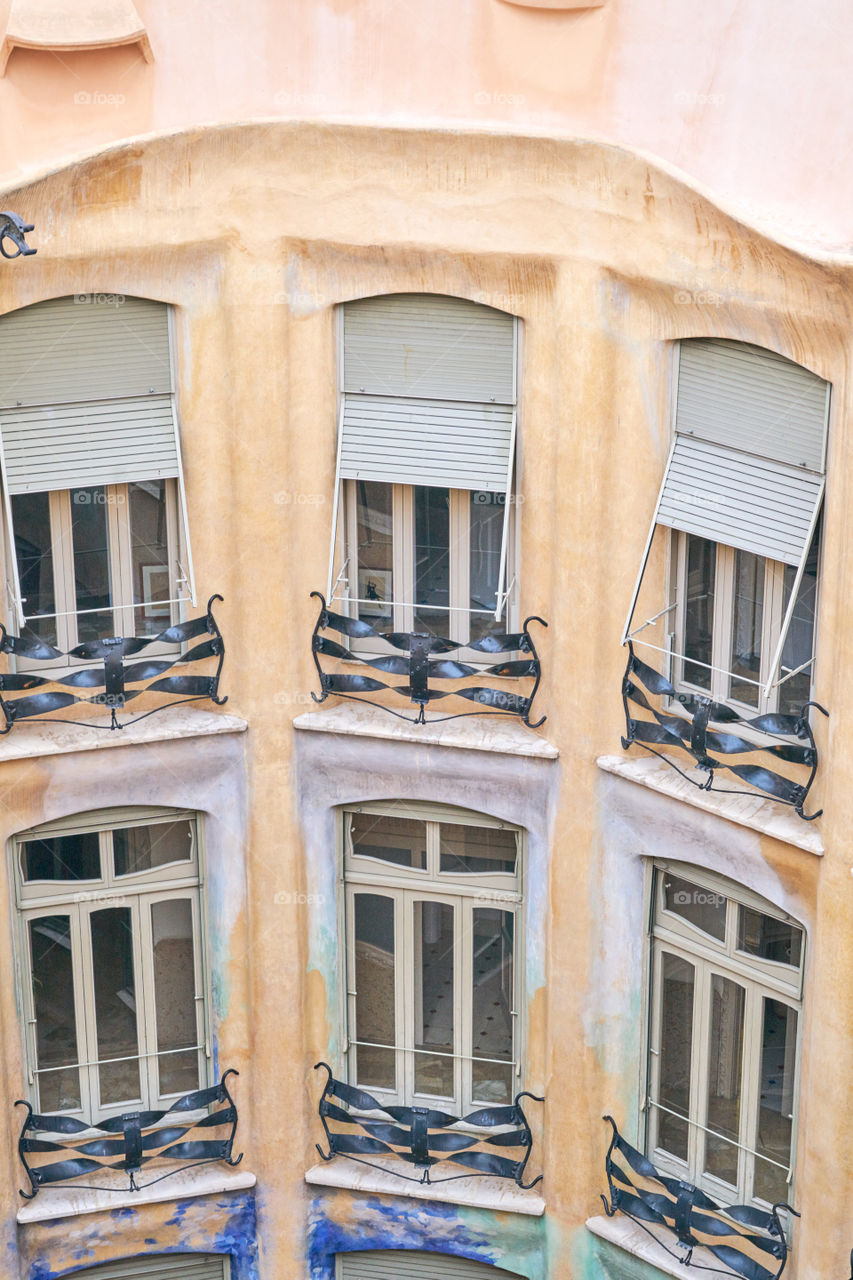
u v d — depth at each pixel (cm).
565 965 1614
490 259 1490
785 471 1405
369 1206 1750
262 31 1502
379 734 1612
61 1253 1720
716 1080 1587
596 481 1502
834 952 1409
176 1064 1744
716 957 1542
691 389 1459
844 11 1337
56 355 1531
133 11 1462
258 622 1616
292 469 1591
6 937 1622
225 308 1546
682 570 1516
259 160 1504
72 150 1476
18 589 1483
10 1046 1648
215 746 1638
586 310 1468
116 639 1575
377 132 1473
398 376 1568
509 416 1547
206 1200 1744
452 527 1608
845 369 1327
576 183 1440
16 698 1591
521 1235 1714
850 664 1354
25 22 1438
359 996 1741
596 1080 1639
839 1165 1445
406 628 1642
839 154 1333
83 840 1656
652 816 1534
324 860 1681
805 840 1412
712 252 1380
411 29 1488
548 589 1561
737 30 1389
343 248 1523
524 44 1455
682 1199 1578
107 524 1602
